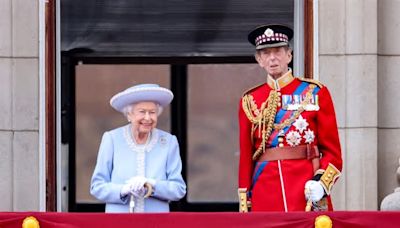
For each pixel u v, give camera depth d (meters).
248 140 34.34
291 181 33.78
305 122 33.94
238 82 46.50
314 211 32.47
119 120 53.03
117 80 50.53
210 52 40.53
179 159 33.28
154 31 40.47
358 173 38.38
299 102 34.06
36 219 31.75
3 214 31.72
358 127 38.41
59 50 39.19
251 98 34.47
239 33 40.41
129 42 40.41
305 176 33.78
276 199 33.81
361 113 38.41
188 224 31.72
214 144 54.75
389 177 38.72
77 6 40.19
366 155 38.34
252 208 34.16
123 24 40.38
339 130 38.47
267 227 31.78
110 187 32.59
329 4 38.53
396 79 38.91
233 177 55.06
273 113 34.06
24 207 38.09
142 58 40.50
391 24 38.97
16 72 38.12
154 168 32.94
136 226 31.70
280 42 33.94
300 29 39.00
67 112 41.25
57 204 38.97
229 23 40.44
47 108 38.53
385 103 38.88
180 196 32.94
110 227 31.72
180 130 51.34
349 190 38.34
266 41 33.94
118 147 33.09
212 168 55.06
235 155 54.69
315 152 33.97
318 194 33.19
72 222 31.72
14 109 38.09
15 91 38.09
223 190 55.19
